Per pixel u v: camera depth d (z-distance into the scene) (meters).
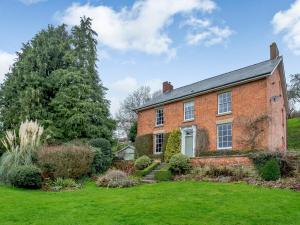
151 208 11.02
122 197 13.25
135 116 59.47
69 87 28.48
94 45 35.94
